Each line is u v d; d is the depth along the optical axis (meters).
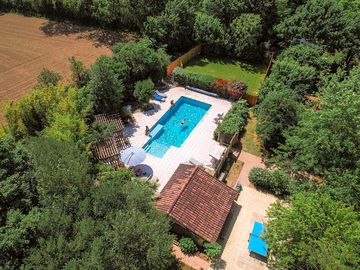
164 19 43.62
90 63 43.19
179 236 22.84
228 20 47.22
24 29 52.06
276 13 44.97
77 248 15.70
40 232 16.50
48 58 44.50
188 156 30.16
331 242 15.54
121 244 16.02
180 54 46.59
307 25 39.22
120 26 52.75
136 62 35.66
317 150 21.03
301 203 17.62
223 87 37.62
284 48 43.38
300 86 32.25
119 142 29.94
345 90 21.03
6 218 16.83
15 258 15.62
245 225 24.22
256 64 46.03
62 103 26.66
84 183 18.89
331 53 39.31
